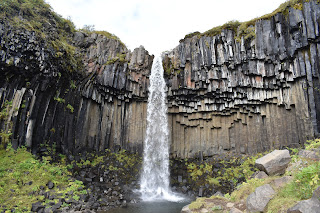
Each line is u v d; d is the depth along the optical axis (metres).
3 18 11.45
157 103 18.88
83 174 13.65
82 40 17.38
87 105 16.55
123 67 18.02
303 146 13.46
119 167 16.20
